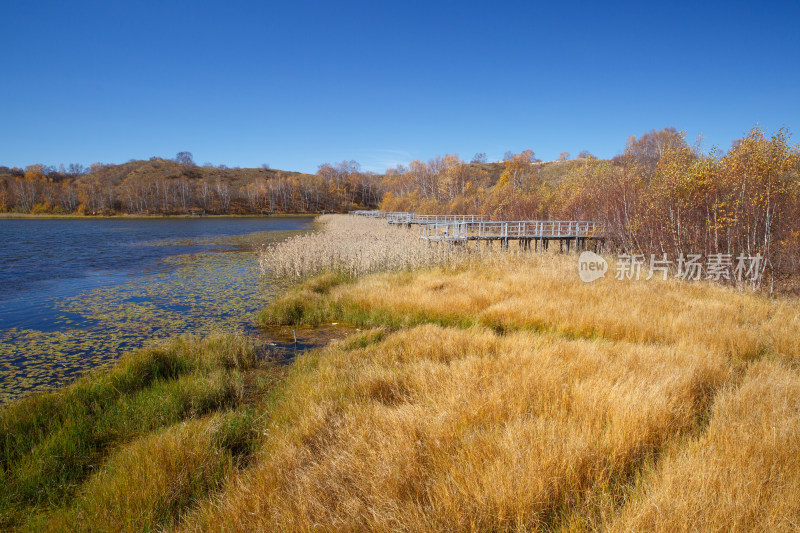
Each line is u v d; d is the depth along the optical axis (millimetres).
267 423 4648
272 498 3014
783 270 13570
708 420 4023
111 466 3855
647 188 18719
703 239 15484
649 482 2898
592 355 5699
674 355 5781
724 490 2670
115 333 9078
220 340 7812
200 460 3730
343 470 3268
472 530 2467
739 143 13664
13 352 7844
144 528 2957
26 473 3779
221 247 27922
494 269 14320
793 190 12977
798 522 2400
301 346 8258
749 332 7102
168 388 5691
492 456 3205
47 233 38500
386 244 17312
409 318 9422
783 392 4285
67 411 5000
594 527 2484
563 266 14328
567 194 27516
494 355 6098
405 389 5023
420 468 3184
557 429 3557
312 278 14641
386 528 2570
